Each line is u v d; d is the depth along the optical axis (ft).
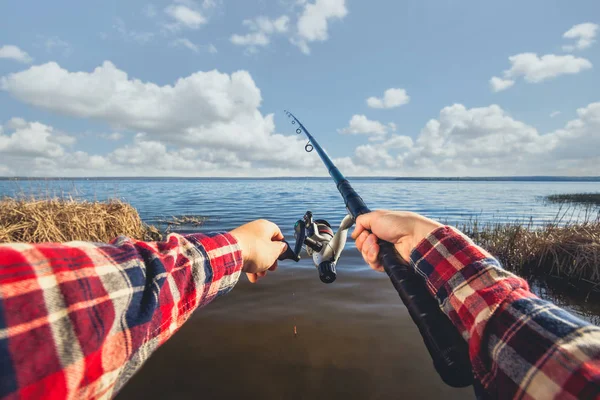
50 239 20.06
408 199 82.43
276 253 2.92
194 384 7.52
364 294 13.50
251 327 10.38
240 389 7.36
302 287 14.34
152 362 8.38
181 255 1.72
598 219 22.36
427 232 2.11
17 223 19.94
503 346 1.36
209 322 10.74
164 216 41.52
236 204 63.31
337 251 4.37
